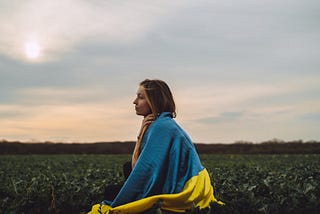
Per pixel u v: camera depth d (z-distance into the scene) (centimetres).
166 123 525
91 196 731
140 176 507
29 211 682
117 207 498
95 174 1222
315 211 625
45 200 694
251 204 607
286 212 614
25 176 1216
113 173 1257
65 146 5222
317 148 4978
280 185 813
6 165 2120
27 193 728
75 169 1700
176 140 520
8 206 687
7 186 862
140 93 552
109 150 5416
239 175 1096
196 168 520
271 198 682
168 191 509
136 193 505
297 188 759
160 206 493
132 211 496
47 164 2211
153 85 547
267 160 2669
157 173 507
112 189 536
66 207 676
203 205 520
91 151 5322
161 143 516
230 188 761
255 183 867
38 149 5156
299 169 1509
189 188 507
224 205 550
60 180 984
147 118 544
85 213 652
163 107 545
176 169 512
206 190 522
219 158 3188
